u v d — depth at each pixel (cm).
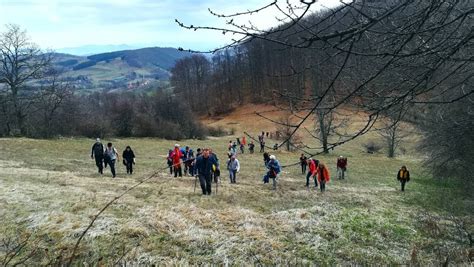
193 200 1230
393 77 250
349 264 813
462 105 889
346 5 202
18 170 1700
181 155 1845
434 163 2088
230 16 200
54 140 3925
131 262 697
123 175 1827
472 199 1698
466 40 220
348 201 1471
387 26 226
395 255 895
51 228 827
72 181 1452
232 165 1775
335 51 224
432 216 1299
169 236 845
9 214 924
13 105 4103
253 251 813
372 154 4144
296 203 1355
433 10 211
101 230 837
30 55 4003
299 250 864
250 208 1216
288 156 3547
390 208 1423
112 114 5322
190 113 5616
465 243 1020
